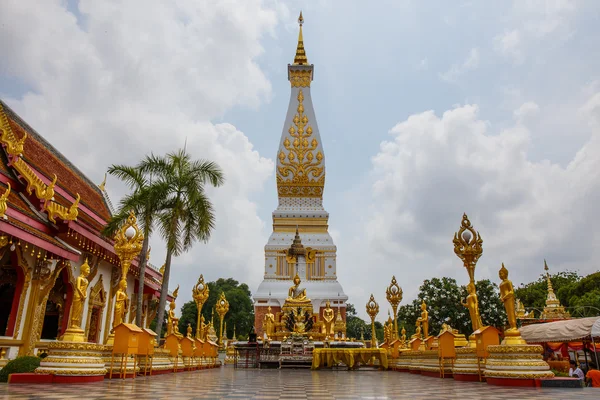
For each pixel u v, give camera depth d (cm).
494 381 1028
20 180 1457
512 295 1066
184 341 1870
